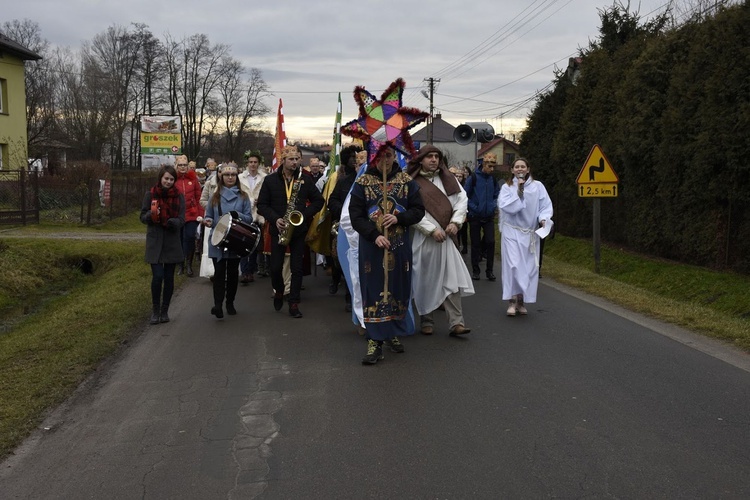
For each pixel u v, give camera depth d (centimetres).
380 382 575
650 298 941
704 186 1219
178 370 629
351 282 729
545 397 529
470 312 869
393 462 418
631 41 1756
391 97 630
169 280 828
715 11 1238
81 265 1525
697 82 1248
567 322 803
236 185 896
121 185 2677
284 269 937
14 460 440
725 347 682
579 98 1919
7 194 2117
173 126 4562
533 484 385
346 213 691
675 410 498
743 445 434
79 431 486
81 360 653
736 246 1210
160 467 422
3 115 3088
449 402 521
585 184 1319
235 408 523
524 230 821
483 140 1991
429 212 695
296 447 445
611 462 411
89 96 5653
